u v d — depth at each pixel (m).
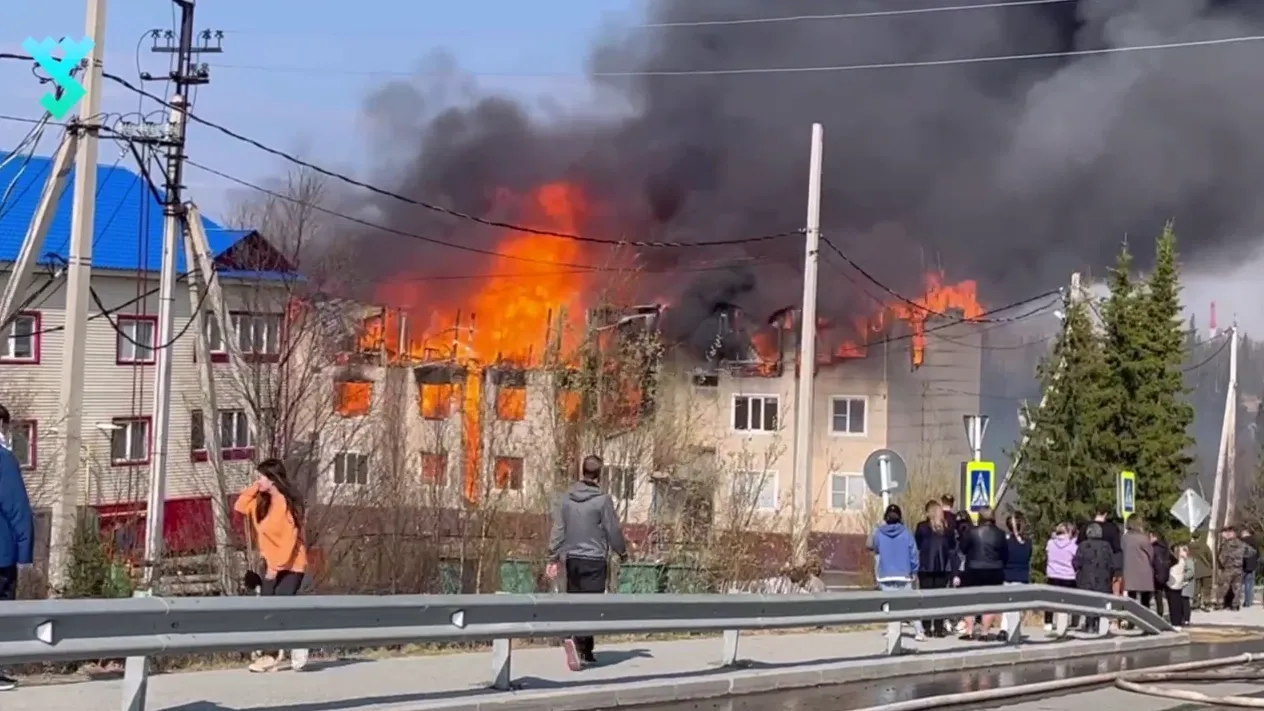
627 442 21.81
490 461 22.55
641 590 18.41
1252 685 12.88
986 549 15.54
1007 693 11.47
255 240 29.45
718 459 21.08
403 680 9.72
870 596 12.62
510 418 22.91
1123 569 19.59
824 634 15.73
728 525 19.94
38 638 6.99
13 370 34.88
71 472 17.08
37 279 35.28
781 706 10.24
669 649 12.83
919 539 15.80
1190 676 13.27
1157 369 36.34
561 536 10.71
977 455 20.66
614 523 10.77
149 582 14.88
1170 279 37.41
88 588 13.70
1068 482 34.84
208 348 23.17
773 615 11.71
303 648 8.34
